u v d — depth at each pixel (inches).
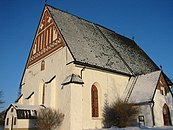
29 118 1105.4
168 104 1217.4
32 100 1327.5
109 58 1336.1
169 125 1171.3
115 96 1220.5
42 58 1346.0
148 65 1659.7
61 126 995.3
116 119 1087.6
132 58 1587.1
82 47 1214.9
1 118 1849.2
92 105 1104.2
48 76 1228.5
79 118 976.3
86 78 1096.2
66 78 1056.2
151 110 1093.1
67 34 1230.3
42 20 1445.6
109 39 1610.5
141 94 1187.3
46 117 1008.9
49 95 1112.2
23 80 1546.5
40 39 1428.4
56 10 1423.5
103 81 1182.9
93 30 1556.3
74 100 985.5
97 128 1068.5
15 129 1087.6
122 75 1314.0
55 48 1226.0
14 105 1171.3
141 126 1104.2
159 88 1194.0
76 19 1513.3
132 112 1103.6
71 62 1061.1
